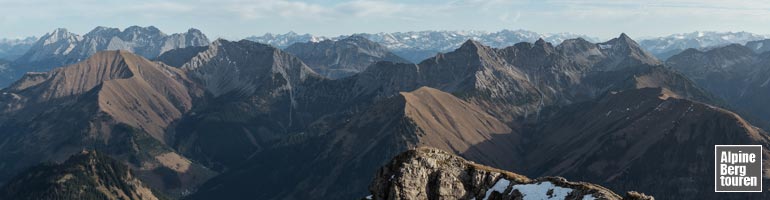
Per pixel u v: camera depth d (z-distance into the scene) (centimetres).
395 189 16788
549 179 16575
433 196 17025
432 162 17475
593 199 15050
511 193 16500
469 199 17038
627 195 15238
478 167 17700
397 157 17750
